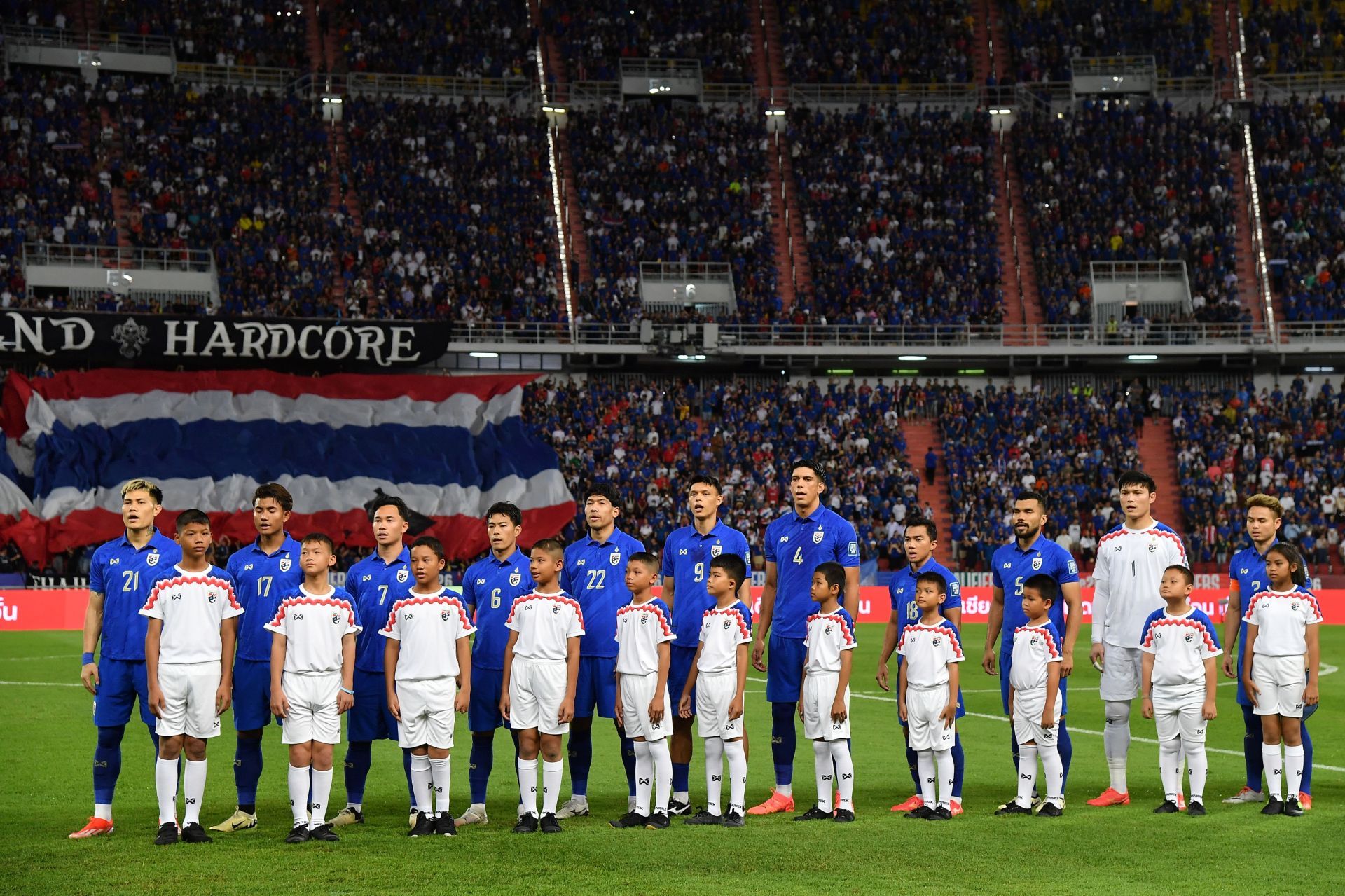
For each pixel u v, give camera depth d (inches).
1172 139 2052.2
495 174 1964.8
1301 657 445.1
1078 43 2228.1
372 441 1631.4
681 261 1926.7
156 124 1871.3
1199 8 2266.2
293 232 1815.9
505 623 435.5
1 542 1409.9
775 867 357.4
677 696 451.8
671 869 354.0
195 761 394.9
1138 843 391.9
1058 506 1642.5
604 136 2057.1
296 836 390.3
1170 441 1807.3
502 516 443.8
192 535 396.2
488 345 1775.3
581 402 1779.0
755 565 1528.1
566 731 419.5
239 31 2044.8
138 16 2001.7
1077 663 1050.7
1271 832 408.8
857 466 1720.0
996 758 586.9
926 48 2234.3
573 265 1879.9
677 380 1871.3
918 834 404.8
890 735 658.2
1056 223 1985.7
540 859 366.3
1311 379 1886.1
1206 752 598.9
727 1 2276.1
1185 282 1920.5
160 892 325.4
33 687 825.5
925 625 447.2
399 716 410.9
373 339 1683.1
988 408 1808.6
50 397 1566.2
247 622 425.4
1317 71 2169.0
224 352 1637.6
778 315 1865.2
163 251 1756.9
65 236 1721.2
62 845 385.4
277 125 1919.3
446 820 407.2
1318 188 1985.7
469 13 2176.4
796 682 455.8
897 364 1878.7
